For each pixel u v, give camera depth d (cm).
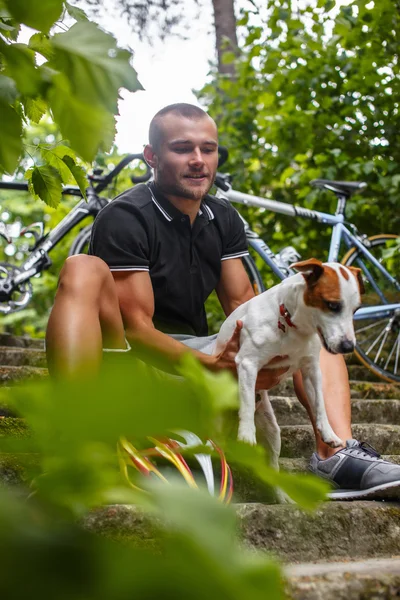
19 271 441
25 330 841
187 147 240
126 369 21
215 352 238
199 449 28
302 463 246
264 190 625
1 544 19
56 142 88
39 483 25
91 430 20
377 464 210
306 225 564
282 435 276
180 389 21
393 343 499
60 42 35
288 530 176
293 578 127
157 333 221
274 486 27
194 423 21
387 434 299
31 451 25
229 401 22
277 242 576
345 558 178
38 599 18
